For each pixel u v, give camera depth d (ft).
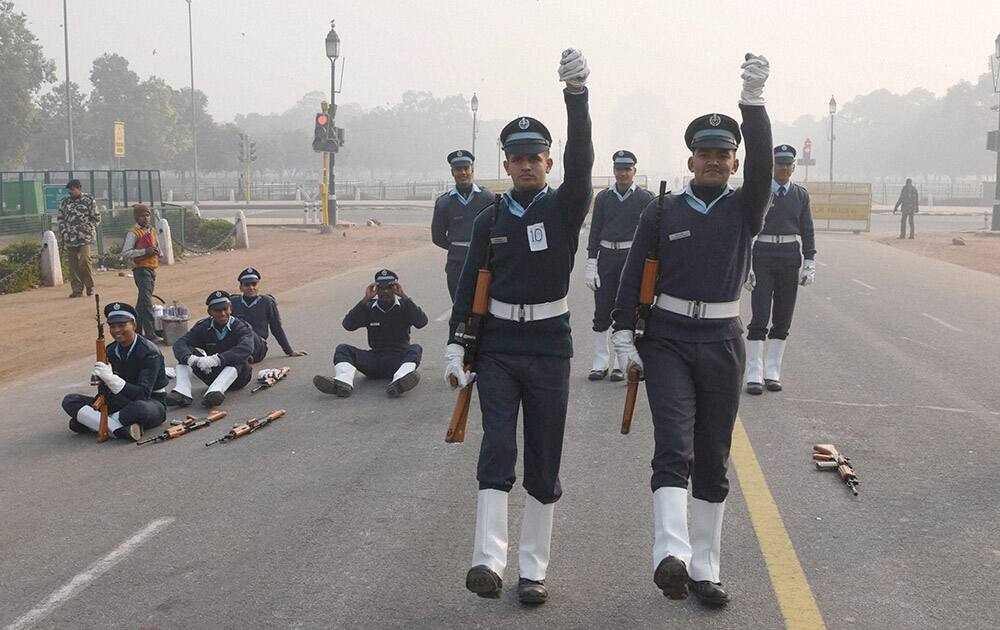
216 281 69.41
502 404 16.02
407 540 19.38
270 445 26.45
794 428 27.09
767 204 16.26
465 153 32.99
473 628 15.58
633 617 15.85
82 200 61.52
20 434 28.66
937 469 23.38
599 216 32.24
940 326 45.47
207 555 18.88
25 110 245.65
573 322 46.50
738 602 16.37
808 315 49.08
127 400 27.78
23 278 65.72
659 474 15.47
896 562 17.89
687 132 16.63
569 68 15.24
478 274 16.52
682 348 16.11
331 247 98.89
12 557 19.11
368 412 29.76
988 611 15.93
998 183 117.29
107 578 17.94
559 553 18.57
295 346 41.32
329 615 16.19
